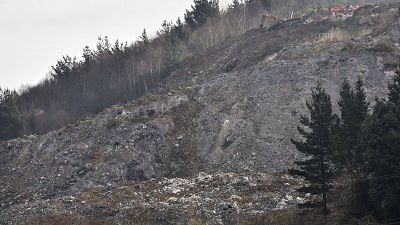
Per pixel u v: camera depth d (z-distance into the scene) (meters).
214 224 35.78
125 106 60.84
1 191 50.75
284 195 39.19
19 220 39.94
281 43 69.19
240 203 38.84
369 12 69.50
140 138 53.62
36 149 57.16
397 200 29.03
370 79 51.59
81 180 48.81
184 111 58.19
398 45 57.16
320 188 33.31
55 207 41.75
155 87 77.94
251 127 51.56
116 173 48.97
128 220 37.84
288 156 46.69
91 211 40.22
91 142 54.28
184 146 52.69
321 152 32.78
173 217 37.78
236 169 47.28
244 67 67.31
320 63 56.16
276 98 53.88
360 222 29.69
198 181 44.62
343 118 33.22
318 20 74.19
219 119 54.38
